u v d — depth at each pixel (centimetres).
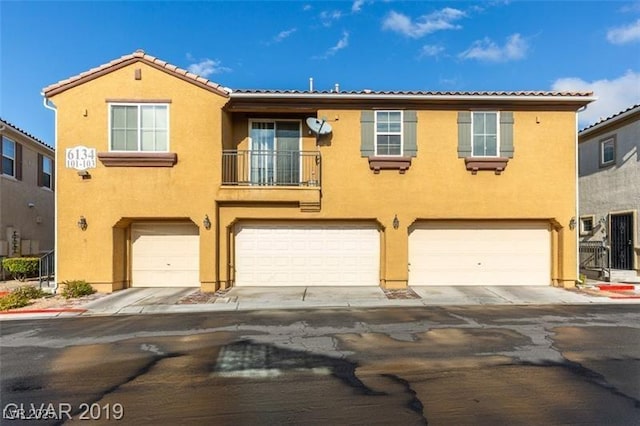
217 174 1312
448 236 1399
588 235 1820
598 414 452
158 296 1232
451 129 1367
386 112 1373
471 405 475
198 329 855
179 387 537
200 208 1311
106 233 1300
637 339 756
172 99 1313
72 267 1295
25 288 1234
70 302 1153
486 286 1377
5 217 1667
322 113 1363
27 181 1848
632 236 1568
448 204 1357
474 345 720
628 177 1589
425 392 514
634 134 1565
